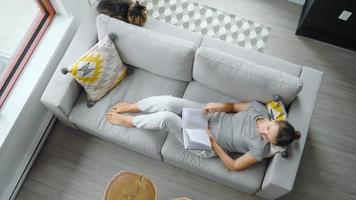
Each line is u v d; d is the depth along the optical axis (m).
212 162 2.24
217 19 3.14
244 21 3.13
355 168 2.65
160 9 3.17
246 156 2.12
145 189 2.20
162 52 2.28
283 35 3.10
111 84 2.41
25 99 2.36
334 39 3.01
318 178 2.60
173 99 2.29
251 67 2.18
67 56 2.36
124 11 2.39
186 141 2.13
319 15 2.82
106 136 2.38
